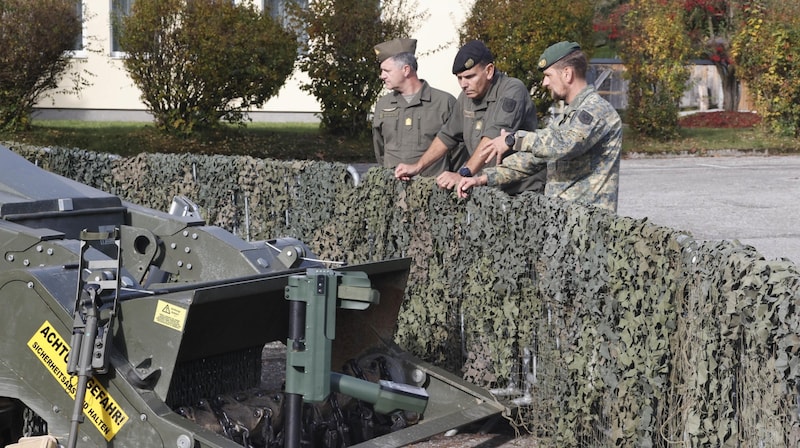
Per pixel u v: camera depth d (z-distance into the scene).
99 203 5.14
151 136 18.19
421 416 5.10
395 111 7.36
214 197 7.88
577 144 5.43
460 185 5.71
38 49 17.67
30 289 4.22
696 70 34.28
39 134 18.05
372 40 18.97
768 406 3.33
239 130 19.69
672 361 4.15
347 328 5.22
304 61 19.48
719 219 12.87
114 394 4.11
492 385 5.60
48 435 4.19
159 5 17.36
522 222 5.30
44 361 4.21
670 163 20.08
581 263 4.79
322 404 4.82
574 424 4.91
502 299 5.51
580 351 4.86
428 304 6.03
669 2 23.31
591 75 29.78
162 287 4.44
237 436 4.46
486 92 6.51
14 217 4.77
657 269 4.21
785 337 3.20
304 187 7.24
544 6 19.95
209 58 17.41
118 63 21.86
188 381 4.64
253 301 4.55
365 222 6.71
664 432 4.21
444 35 23.20
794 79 23.05
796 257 10.32
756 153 21.83
